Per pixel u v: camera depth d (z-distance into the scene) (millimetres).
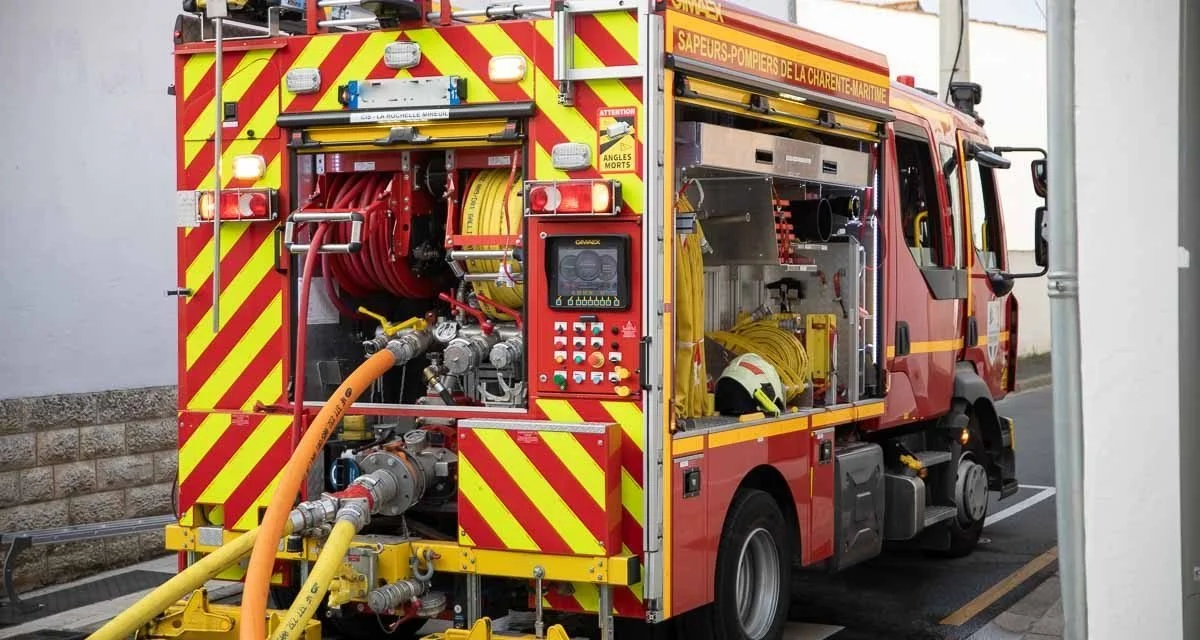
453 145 6219
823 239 7812
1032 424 18781
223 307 6660
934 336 9047
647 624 6688
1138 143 4750
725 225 7238
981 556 10086
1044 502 12508
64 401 8773
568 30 5941
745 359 6945
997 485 10422
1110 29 4742
